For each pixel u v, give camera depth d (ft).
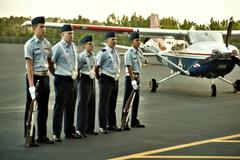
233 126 31.04
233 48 51.06
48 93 24.40
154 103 43.34
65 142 24.80
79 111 26.22
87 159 21.01
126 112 28.84
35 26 23.80
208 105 42.29
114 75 27.76
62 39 25.09
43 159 20.86
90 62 26.37
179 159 21.20
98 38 204.85
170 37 59.47
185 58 55.21
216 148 23.80
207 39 55.88
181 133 28.14
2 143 24.32
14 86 55.52
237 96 50.31
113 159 21.04
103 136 26.68
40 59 23.84
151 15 97.91
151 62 126.31
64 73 24.73
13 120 31.91
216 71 50.70
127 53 29.09
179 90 56.08
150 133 27.94
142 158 21.33
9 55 137.08
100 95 27.61
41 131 24.49
